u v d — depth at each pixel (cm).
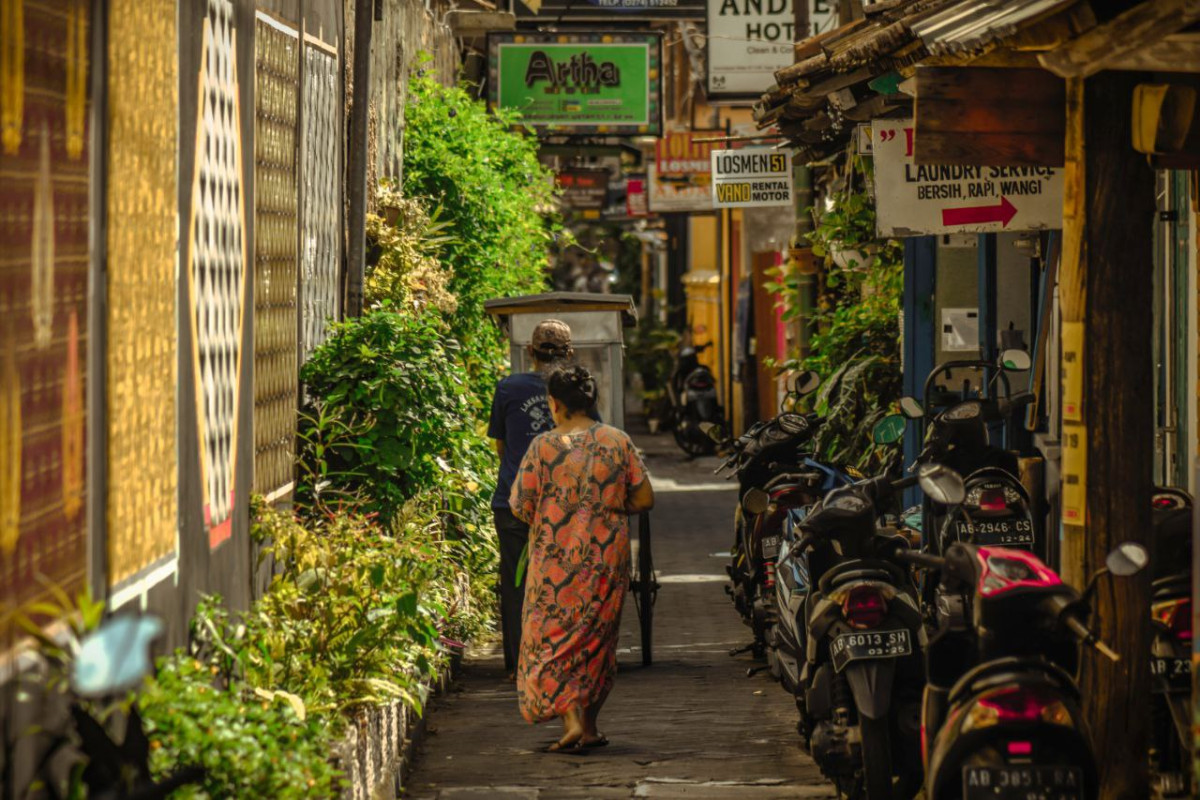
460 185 2144
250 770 693
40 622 603
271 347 1131
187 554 834
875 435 1430
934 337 1955
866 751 891
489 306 1717
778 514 1406
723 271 4653
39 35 617
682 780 1081
